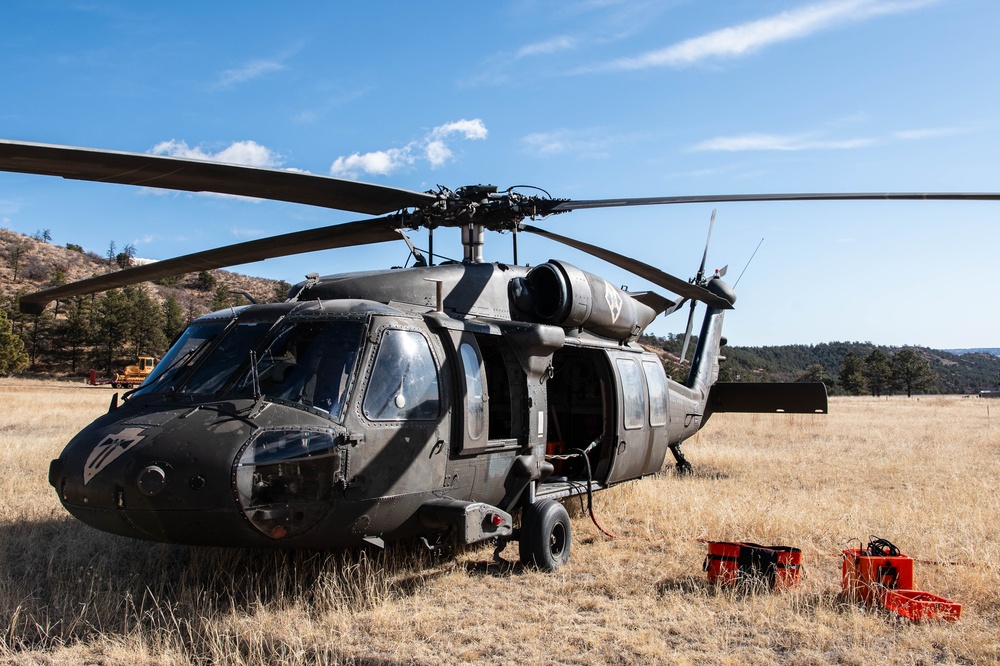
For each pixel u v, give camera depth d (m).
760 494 9.08
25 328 74.88
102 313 75.44
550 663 4.16
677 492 9.13
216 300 87.12
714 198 6.03
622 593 5.39
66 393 38.03
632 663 4.15
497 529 5.48
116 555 6.14
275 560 5.61
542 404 6.65
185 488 4.34
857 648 4.25
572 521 7.74
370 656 4.22
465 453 5.67
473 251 7.04
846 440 16.48
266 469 4.49
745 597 5.12
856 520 7.44
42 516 7.43
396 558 6.02
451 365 5.79
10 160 3.92
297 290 6.08
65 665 4.07
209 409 4.81
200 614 4.70
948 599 5.09
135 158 4.06
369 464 4.89
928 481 10.14
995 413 29.25
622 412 7.78
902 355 84.19
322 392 4.97
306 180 5.02
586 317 7.25
